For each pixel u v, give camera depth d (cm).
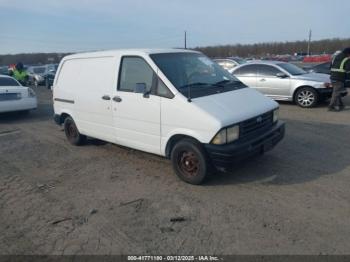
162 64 490
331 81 938
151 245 329
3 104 987
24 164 592
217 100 456
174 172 509
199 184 461
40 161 604
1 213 411
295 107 1030
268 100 512
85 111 609
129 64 523
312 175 477
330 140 646
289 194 421
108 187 472
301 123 800
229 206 399
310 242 320
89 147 672
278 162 533
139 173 519
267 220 362
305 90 1008
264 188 442
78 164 575
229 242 326
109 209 407
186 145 451
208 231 347
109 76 553
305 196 414
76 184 490
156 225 365
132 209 404
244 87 538
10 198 453
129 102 514
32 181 510
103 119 573
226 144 422
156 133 488
